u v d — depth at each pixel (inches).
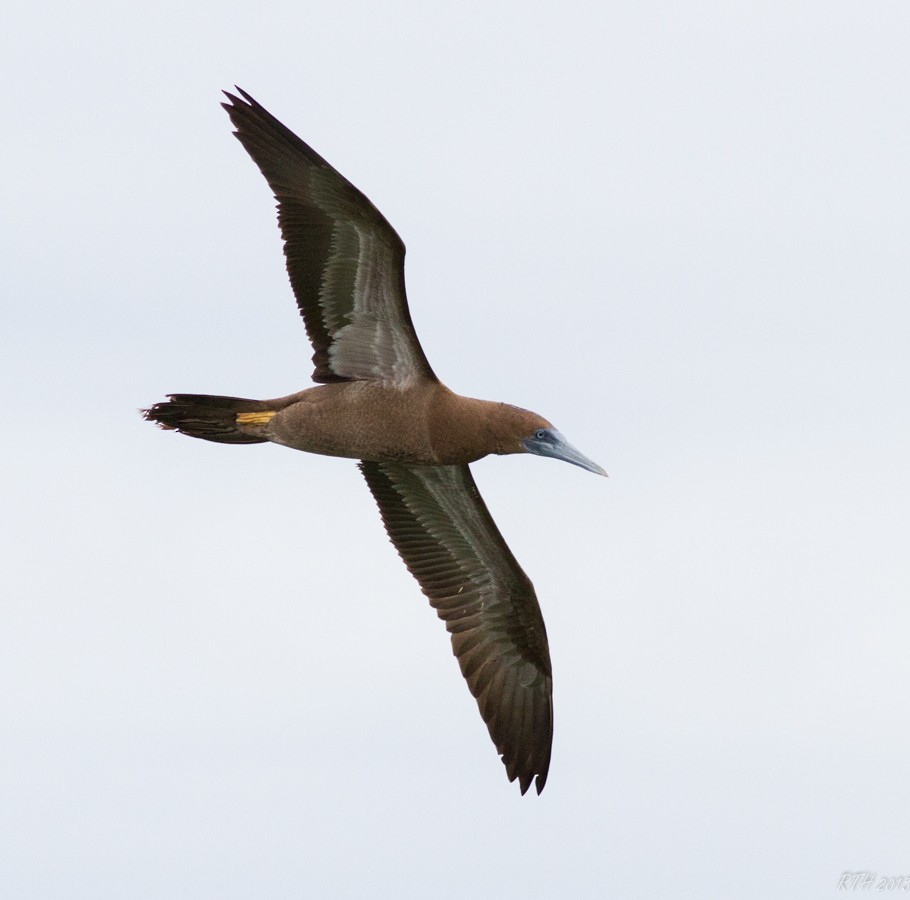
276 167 616.4
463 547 721.0
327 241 621.6
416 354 637.9
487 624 724.0
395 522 726.5
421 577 727.1
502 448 653.9
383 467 716.0
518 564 708.0
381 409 641.0
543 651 717.3
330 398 643.5
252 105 609.6
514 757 713.6
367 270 622.8
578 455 647.1
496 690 719.1
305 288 633.6
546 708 717.3
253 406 649.0
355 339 641.0
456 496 705.6
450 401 645.9
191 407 649.0
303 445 652.1
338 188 603.8
